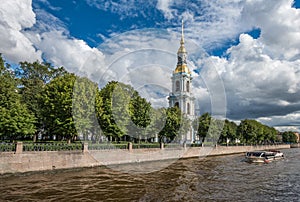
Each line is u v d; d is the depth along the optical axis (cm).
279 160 4012
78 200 1351
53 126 2828
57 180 1869
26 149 2052
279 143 10706
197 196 1481
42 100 2983
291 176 2267
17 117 2661
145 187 1683
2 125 2559
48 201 1326
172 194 1514
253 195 1525
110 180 1905
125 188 1642
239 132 7169
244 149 6269
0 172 1859
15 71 4184
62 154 2252
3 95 2855
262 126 9031
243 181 1984
